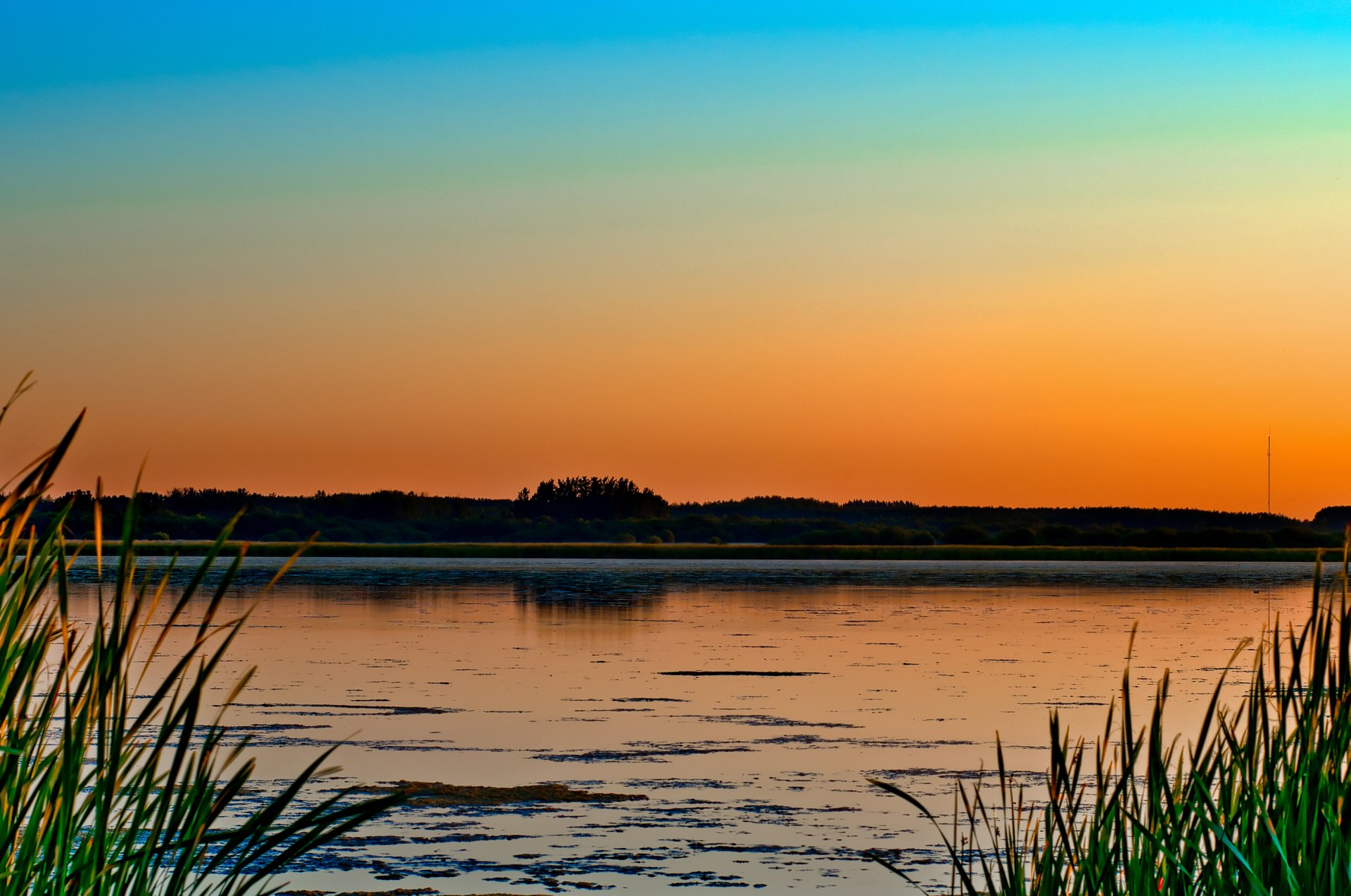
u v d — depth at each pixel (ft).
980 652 79.61
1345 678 13.30
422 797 36.73
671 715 52.80
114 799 9.09
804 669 70.03
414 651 79.30
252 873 28.30
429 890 27.91
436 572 214.28
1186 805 13.58
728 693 59.62
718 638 89.15
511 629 96.22
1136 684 63.00
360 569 228.43
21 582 8.87
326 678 64.44
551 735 47.44
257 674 65.41
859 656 76.95
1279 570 247.91
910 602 134.51
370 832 32.55
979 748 44.88
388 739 46.19
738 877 29.04
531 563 275.59
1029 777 39.34
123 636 8.72
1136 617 112.37
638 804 36.17
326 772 9.34
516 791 37.63
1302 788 12.92
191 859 8.97
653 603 131.13
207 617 8.75
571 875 29.19
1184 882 13.19
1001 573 224.53
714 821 34.30
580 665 71.36
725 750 44.50
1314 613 13.51
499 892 27.86
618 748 44.93
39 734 8.97
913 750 44.52
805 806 35.91
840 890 27.89
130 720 46.62
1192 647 83.30
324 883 28.19
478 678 65.00
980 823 32.96
